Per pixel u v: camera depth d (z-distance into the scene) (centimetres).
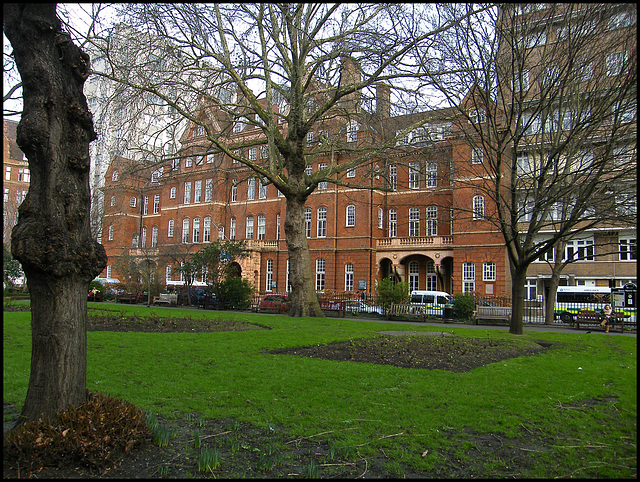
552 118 1617
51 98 496
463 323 2755
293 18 1873
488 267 3962
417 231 4606
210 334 1345
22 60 504
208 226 5509
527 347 1312
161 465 452
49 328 494
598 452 518
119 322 1634
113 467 451
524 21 1405
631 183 1454
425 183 4494
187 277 3378
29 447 435
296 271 2305
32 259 469
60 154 502
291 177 2267
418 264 4594
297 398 693
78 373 509
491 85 1529
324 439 543
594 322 2408
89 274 520
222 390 731
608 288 3216
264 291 5056
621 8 1227
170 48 1789
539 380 842
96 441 457
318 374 836
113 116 1814
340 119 2684
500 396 726
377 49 1809
